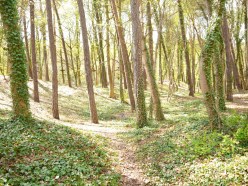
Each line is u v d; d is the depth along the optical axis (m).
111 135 13.94
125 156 10.40
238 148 8.23
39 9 31.25
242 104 17.94
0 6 10.51
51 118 17.14
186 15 27.06
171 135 11.57
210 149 8.72
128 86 22.75
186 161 8.62
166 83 42.44
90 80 18.36
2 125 10.19
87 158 9.05
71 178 7.14
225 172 7.17
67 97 27.77
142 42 15.66
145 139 12.17
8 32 10.66
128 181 7.99
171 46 33.25
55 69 17.45
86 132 13.14
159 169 8.58
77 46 37.31
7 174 6.40
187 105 22.14
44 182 6.61
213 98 10.29
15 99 11.01
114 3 21.19
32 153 8.21
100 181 7.33
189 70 28.22
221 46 16.11
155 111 16.28
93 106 18.45
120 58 26.61
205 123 11.25
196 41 41.47
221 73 14.72
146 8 22.30
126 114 22.05
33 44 20.81
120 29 21.62
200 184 7.09
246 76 30.52
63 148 9.44
